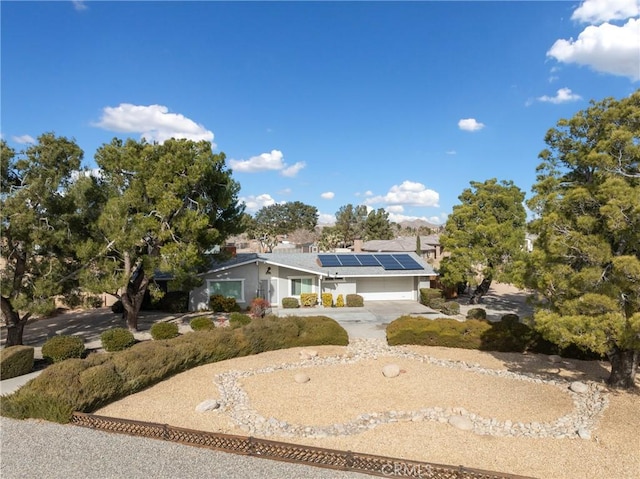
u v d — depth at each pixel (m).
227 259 24.00
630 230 10.25
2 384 12.98
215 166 21.22
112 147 19.69
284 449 7.98
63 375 10.83
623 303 10.73
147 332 20.88
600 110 12.05
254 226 70.25
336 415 10.82
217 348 15.66
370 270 29.64
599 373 14.25
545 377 13.79
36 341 19.48
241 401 11.83
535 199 12.20
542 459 8.45
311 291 29.33
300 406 11.45
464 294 35.91
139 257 20.38
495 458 8.51
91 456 7.90
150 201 20.17
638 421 10.16
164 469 7.42
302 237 83.56
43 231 15.73
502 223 27.52
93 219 18.45
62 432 9.05
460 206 28.78
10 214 15.02
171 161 18.86
